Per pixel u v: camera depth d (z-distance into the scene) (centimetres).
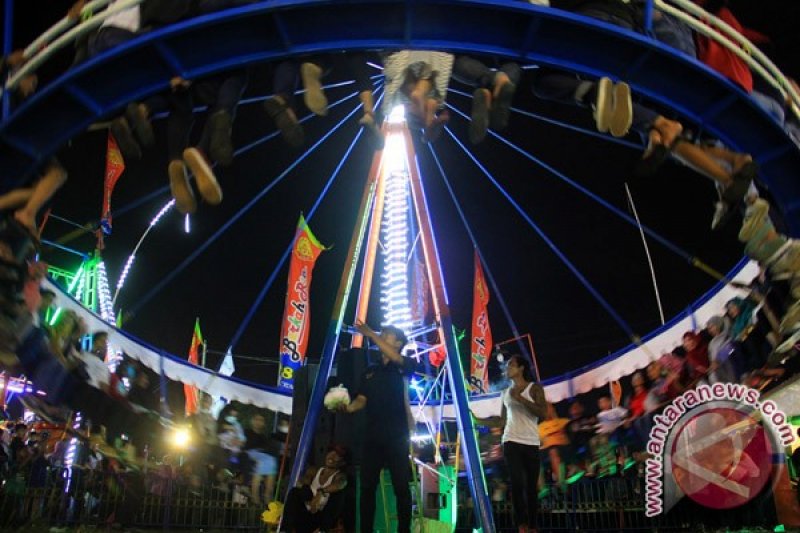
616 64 583
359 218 1041
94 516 1236
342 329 1059
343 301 959
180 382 1417
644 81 595
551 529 1240
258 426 1341
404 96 612
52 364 934
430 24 555
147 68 568
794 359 1155
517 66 602
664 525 1092
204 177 551
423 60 607
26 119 570
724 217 645
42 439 1434
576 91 622
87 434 1244
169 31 539
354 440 846
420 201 1005
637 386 1285
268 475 1307
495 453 1325
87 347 1222
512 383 766
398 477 658
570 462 1265
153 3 568
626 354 1394
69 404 1007
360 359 916
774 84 625
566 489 1245
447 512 1077
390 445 669
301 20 550
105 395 1066
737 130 625
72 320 1019
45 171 613
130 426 1122
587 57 580
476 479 735
